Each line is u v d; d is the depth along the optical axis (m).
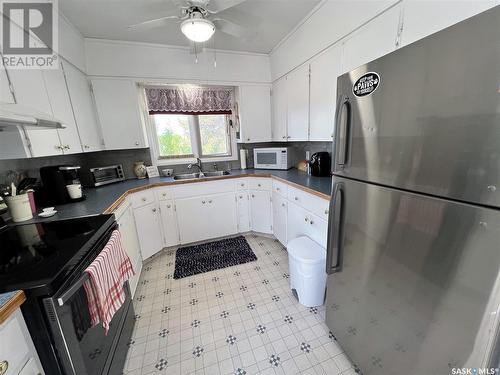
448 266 0.70
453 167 0.66
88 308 0.91
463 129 0.62
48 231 1.17
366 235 1.01
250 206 2.87
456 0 0.96
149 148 2.84
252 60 2.83
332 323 1.40
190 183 2.56
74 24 1.94
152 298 1.87
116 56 2.33
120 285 1.17
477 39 0.56
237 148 3.25
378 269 0.97
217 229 2.80
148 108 2.76
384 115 0.85
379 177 0.90
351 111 1.00
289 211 2.24
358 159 0.99
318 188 1.81
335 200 1.14
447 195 0.68
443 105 0.66
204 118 3.10
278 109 2.85
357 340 1.18
